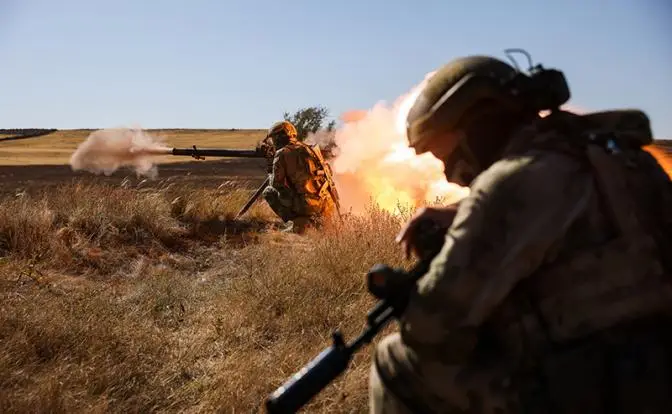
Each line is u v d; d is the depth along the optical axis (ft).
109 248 23.68
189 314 17.87
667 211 6.48
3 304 16.34
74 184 28.66
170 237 25.88
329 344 14.83
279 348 14.88
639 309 6.19
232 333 15.92
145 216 26.07
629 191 6.37
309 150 30.45
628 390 6.04
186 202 29.73
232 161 168.35
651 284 6.22
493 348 6.67
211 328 16.38
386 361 7.29
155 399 13.05
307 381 6.65
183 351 15.01
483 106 7.04
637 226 6.29
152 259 23.72
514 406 6.32
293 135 31.42
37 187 76.28
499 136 7.13
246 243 26.73
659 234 6.39
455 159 7.38
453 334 6.29
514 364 6.43
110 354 14.28
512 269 6.19
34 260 21.13
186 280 21.15
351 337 15.05
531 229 6.22
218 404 12.53
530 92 6.74
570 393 6.13
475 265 6.23
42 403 11.94
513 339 6.43
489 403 6.42
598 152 6.44
